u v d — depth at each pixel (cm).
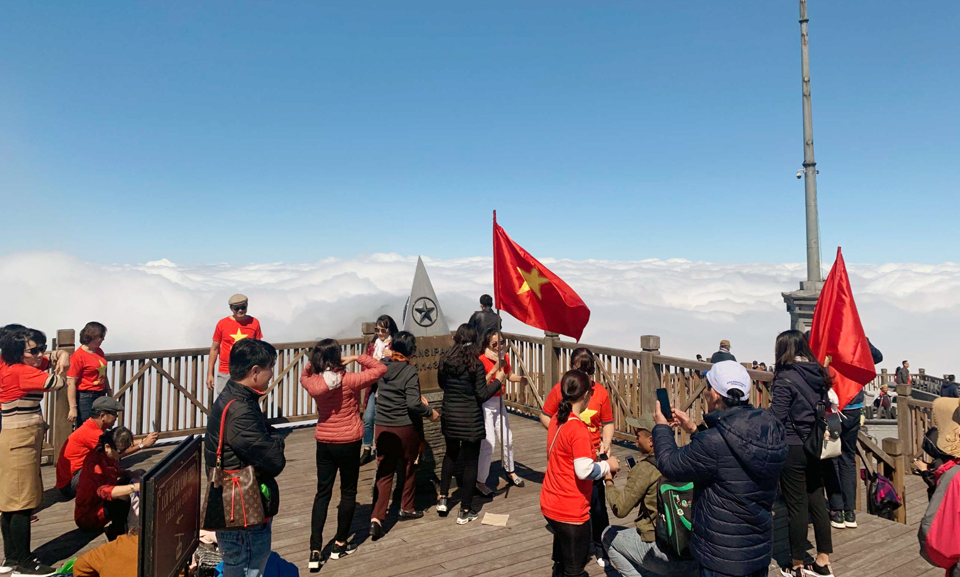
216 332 775
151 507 285
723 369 290
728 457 272
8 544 437
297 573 420
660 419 321
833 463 518
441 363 545
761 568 275
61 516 562
